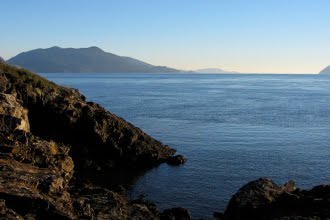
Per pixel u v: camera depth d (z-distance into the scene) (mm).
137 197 35375
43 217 21469
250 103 117188
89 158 44594
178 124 74500
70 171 33812
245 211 28891
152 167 45219
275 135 64500
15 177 24469
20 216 20312
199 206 33469
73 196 27547
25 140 31594
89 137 45125
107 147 45562
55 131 44781
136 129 48438
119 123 47094
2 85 42969
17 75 45469
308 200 28922
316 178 41750
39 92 45125
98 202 27766
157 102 115438
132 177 41375
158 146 48656
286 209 28578
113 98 127250
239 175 42250
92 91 162750
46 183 24828
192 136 62844
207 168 44719
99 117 46312
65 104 45625
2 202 20531
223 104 113125
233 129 69812
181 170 43969
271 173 43219
